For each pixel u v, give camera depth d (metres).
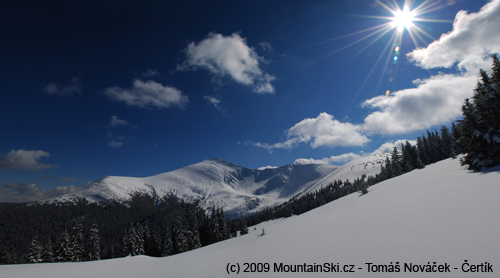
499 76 18.97
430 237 7.28
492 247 5.30
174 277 9.64
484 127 18.22
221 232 78.88
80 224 56.59
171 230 63.91
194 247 65.69
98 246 55.97
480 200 9.50
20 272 12.70
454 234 6.87
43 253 50.88
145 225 76.12
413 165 66.06
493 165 16.86
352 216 16.08
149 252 70.88
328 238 11.66
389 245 7.71
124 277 10.61
